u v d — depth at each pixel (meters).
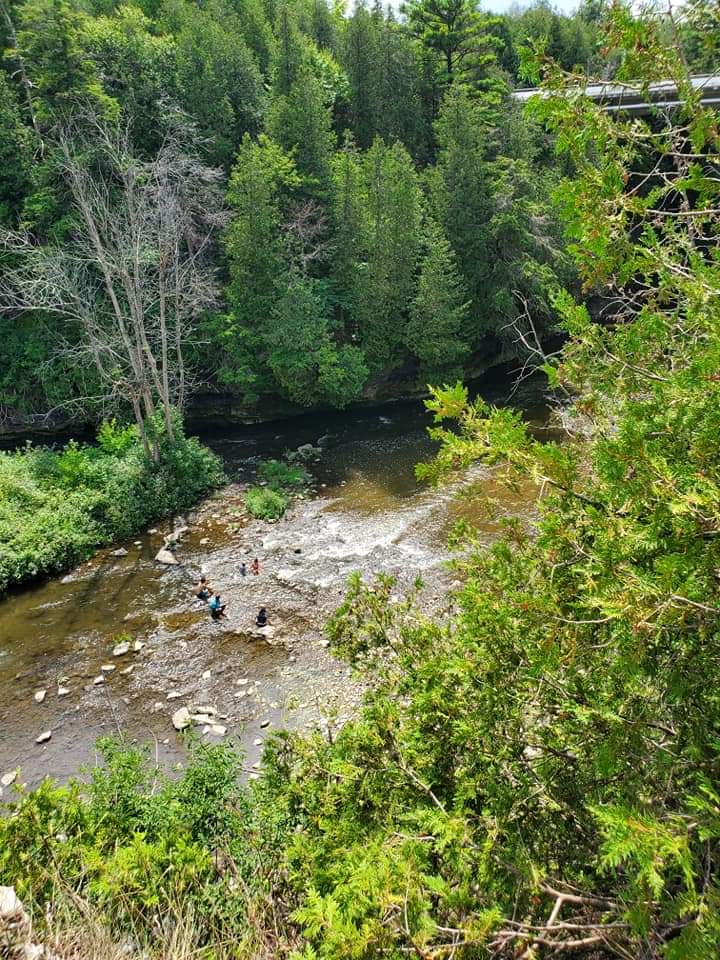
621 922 3.31
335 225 27.56
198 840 6.96
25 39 25.20
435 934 3.22
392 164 26.78
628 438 2.86
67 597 16.38
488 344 31.86
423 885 3.64
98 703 12.89
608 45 3.43
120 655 14.23
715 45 3.45
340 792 5.34
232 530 19.33
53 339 25.44
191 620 15.32
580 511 3.60
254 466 23.64
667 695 3.26
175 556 18.06
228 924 5.30
